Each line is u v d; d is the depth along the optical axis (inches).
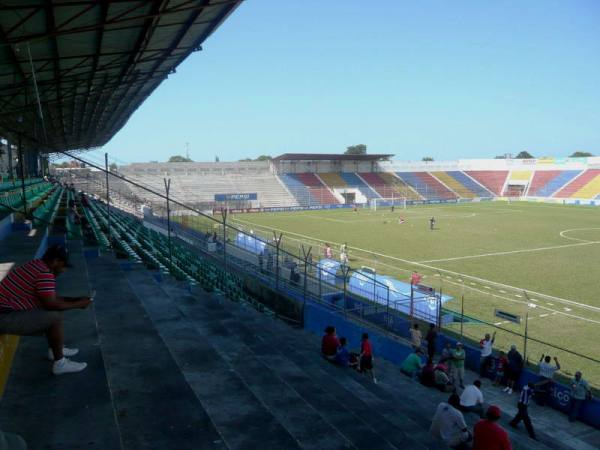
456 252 1325.0
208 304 397.7
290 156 3157.0
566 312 753.6
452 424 286.8
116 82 722.2
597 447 384.2
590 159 3572.8
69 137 1603.1
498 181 3937.0
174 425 162.1
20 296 168.4
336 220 2239.2
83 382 181.5
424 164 4028.1
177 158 6294.3
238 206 2837.1
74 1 364.2
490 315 733.9
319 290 659.4
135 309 294.8
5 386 176.1
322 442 177.5
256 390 219.8
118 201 2037.4
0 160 1307.8
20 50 480.7
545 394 453.7
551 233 1729.8
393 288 729.0
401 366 494.3
